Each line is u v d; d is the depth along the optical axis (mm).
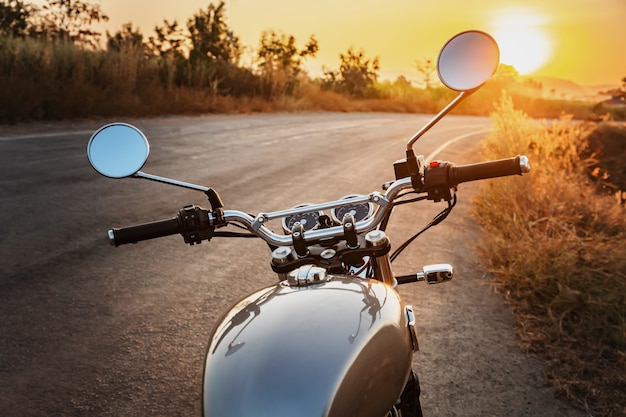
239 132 17562
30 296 5418
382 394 1681
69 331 4840
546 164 10555
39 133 13867
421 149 16984
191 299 5586
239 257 6785
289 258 2203
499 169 2330
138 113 18828
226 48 26812
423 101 44750
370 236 2195
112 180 10039
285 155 13953
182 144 14414
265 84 27359
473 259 7062
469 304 5711
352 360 1604
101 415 3775
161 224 2359
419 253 7262
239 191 9867
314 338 1649
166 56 24188
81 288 5680
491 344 4914
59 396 3951
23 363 4328
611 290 5508
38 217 7742
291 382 1536
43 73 17812
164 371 4316
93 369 4293
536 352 4777
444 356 4715
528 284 5945
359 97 40688
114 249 6785
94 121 16484
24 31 22359
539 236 6824
